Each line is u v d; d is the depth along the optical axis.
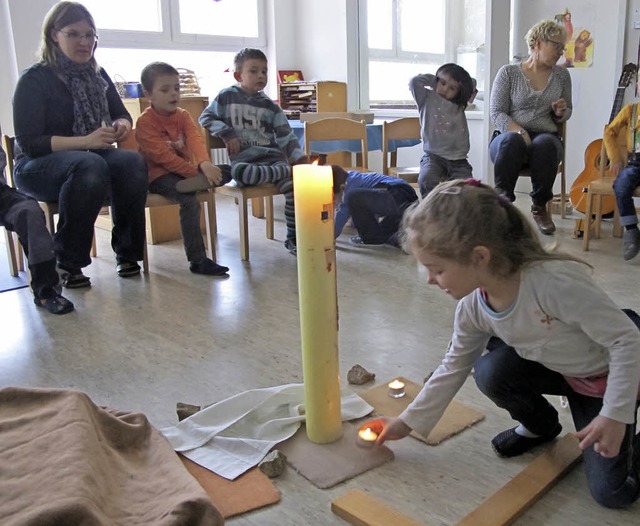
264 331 2.06
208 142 3.03
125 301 2.40
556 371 1.17
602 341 1.03
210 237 2.93
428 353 1.85
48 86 2.52
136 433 1.31
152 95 2.79
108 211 3.69
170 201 2.76
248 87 3.02
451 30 5.37
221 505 1.17
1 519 0.98
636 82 4.03
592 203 3.25
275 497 1.19
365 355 1.85
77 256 2.54
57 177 2.46
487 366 1.25
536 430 1.30
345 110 5.19
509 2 4.39
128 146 3.00
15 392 1.36
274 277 2.68
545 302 1.05
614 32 4.09
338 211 3.18
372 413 1.49
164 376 1.74
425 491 1.21
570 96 3.53
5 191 2.40
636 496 1.12
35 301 2.36
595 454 1.13
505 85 3.49
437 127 3.39
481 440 1.38
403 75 5.65
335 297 1.31
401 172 3.73
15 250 2.78
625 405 0.99
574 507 1.15
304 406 1.47
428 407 1.26
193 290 2.52
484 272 1.05
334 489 1.22
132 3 4.54
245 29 5.22
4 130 3.82
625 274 2.62
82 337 2.05
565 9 4.31
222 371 1.76
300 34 5.44
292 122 4.04
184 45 4.82
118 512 1.08
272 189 3.00
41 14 3.83
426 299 2.34
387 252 3.04
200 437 1.37
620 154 3.03
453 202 1.03
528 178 4.75
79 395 1.32
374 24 5.30
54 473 1.07
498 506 1.12
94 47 2.63
